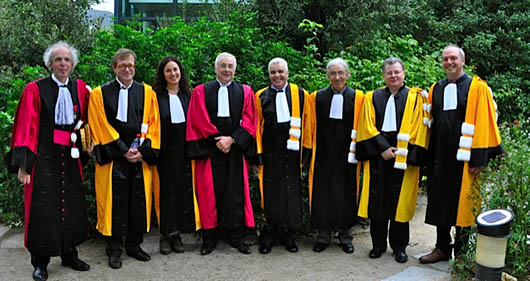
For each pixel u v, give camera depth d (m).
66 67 3.55
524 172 3.75
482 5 9.20
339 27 6.79
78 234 3.71
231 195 4.17
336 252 4.32
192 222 4.21
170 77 4.04
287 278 3.74
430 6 9.52
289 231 4.37
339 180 4.24
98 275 3.79
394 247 4.12
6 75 6.91
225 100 4.11
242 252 4.29
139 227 3.96
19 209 5.01
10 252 4.31
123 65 3.82
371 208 4.07
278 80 4.16
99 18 8.62
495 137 3.72
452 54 3.80
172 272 3.87
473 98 3.74
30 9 7.91
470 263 3.72
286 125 4.18
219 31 5.66
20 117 3.47
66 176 3.62
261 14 6.94
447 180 3.86
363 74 5.74
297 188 4.27
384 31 7.39
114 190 3.84
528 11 8.94
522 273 3.58
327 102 4.21
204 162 4.16
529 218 3.68
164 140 4.08
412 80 6.02
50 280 3.68
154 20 10.16
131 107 3.86
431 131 3.99
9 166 3.48
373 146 3.96
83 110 3.75
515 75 8.84
